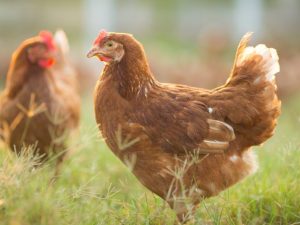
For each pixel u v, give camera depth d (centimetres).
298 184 201
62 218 176
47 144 224
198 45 681
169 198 192
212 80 445
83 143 215
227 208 194
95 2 599
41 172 195
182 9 785
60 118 225
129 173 229
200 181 191
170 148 190
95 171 222
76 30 693
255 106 192
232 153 192
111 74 192
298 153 208
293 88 422
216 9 784
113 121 191
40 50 224
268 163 219
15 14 715
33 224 171
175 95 194
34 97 223
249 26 640
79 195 186
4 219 172
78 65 495
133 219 188
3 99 227
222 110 192
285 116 349
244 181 206
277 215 196
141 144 190
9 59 512
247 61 194
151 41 711
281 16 727
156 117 190
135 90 191
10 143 225
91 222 183
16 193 174
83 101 393
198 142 190
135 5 802
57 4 757
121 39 191
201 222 187
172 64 512
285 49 508
